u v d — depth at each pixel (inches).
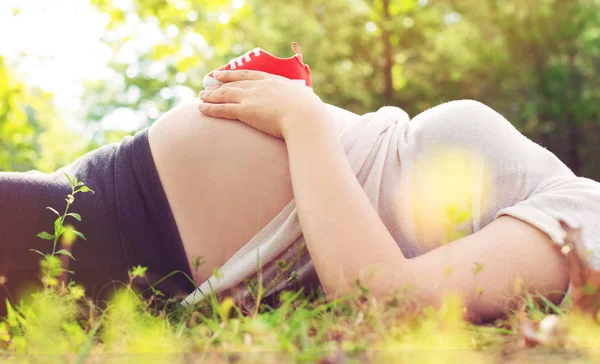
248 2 593.3
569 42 585.0
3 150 394.6
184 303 74.0
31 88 389.1
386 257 65.2
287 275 75.7
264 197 74.5
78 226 75.1
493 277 66.0
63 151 653.9
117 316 64.2
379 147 77.5
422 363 50.5
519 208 69.8
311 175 69.1
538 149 78.8
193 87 671.1
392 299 61.7
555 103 588.1
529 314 64.0
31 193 75.5
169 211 75.9
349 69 627.8
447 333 56.9
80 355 51.6
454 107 77.6
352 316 59.4
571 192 71.5
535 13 569.0
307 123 72.4
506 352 54.7
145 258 75.9
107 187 77.0
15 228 74.2
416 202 74.5
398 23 619.8
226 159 75.1
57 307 65.3
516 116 604.1
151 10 388.5
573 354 53.5
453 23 609.9
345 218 66.4
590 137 626.2
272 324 56.4
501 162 74.3
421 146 75.9
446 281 64.9
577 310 62.2
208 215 75.4
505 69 573.3
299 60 82.5
